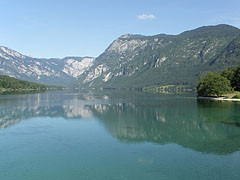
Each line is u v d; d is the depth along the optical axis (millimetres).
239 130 63562
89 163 40031
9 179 34562
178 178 34344
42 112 98688
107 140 54125
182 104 128000
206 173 35906
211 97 170625
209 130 63781
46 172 36812
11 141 53156
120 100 162250
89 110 106438
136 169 37469
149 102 143625
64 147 48750
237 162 40062
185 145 50125
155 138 56031
